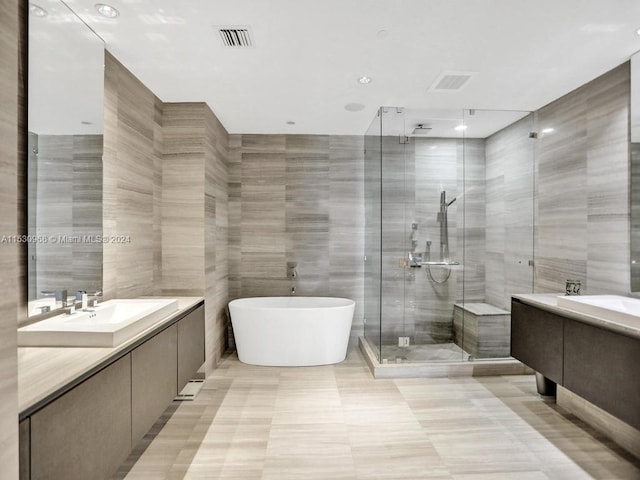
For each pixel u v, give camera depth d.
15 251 1.04
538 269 3.77
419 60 2.70
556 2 2.03
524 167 3.78
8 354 1.01
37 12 1.90
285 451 2.36
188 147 3.52
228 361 4.14
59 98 2.05
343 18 2.17
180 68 2.81
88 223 2.32
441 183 3.73
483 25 2.25
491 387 3.36
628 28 2.29
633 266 2.66
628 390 1.99
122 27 2.26
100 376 1.54
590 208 3.06
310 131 4.55
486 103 3.59
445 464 2.22
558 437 2.52
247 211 4.66
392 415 2.84
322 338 3.98
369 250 4.38
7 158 1.02
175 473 2.14
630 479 2.08
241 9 2.08
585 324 2.33
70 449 1.34
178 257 3.52
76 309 2.22
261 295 4.67
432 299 3.75
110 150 2.61
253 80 3.03
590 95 3.07
